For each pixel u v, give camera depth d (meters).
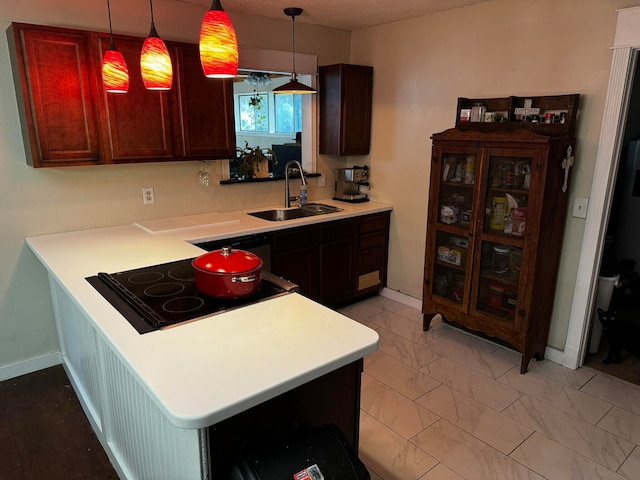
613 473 2.03
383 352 3.12
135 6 2.80
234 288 1.69
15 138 2.56
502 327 2.92
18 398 2.58
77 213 2.85
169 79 1.85
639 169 3.74
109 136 2.60
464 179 3.05
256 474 1.16
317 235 3.46
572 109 2.62
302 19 3.54
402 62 3.65
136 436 1.64
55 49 2.35
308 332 1.48
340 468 1.23
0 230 2.61
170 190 3.22
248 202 3.69
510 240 2.77
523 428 2.33
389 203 4.00
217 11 1.48
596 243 2.72
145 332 1.46
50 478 2.01
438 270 3.33
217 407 1.07
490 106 3.07
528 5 2.82
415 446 2.20
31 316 2.81
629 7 2.40
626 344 2.92
